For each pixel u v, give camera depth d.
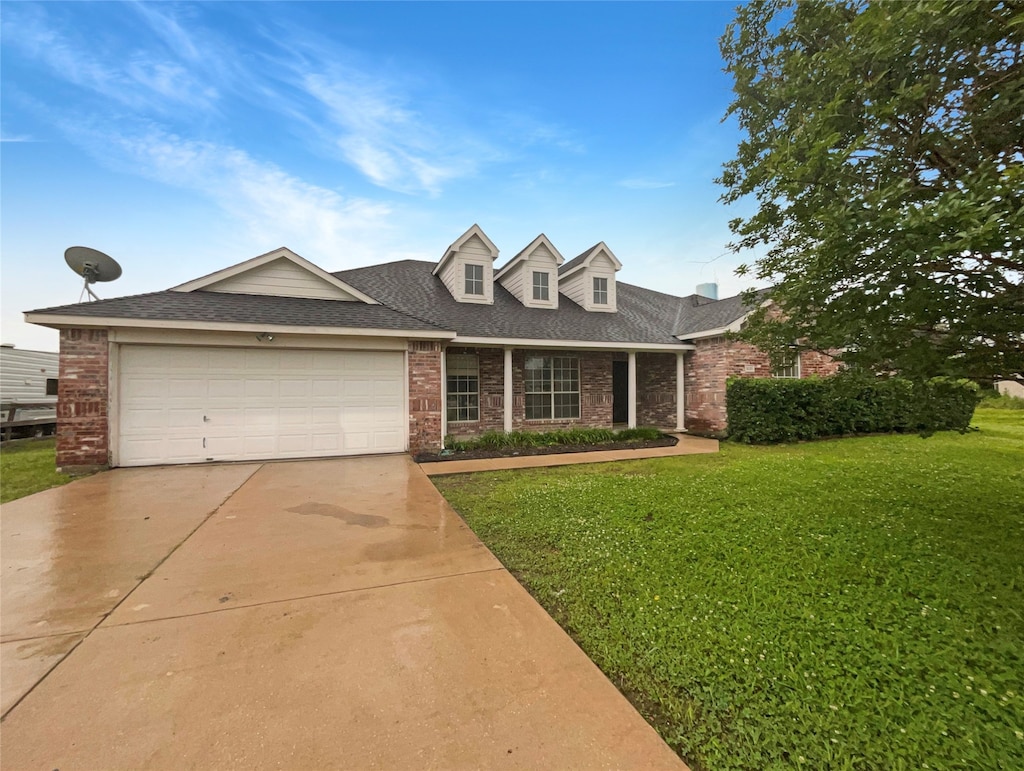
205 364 8.45
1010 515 5.05
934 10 2.55
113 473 7.60
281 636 2.72
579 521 5.03
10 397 13.03
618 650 2.64
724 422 12.55
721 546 4.21
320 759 1.80
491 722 2.02
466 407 12.90
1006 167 2.81
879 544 4.19
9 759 1.77
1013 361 3.49
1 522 4.97
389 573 3.67
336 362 9.26
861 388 4.49
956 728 1.99
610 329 13.80
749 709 2.13
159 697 2.16
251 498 6.02
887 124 3.39
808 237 4.19
